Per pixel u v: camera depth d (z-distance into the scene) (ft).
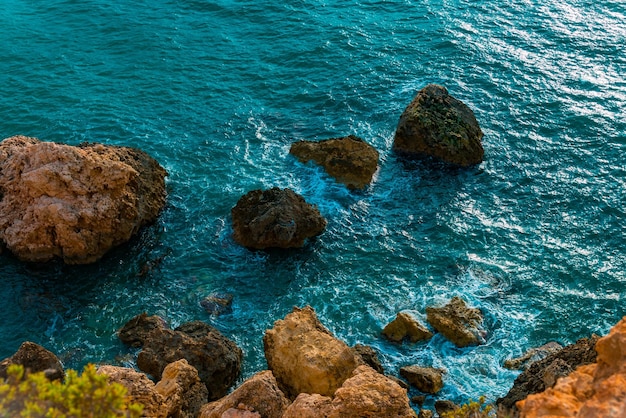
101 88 181.57
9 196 134.00
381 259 132.26
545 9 210.18
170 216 143.33
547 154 156.46
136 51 196.24
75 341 117.50
